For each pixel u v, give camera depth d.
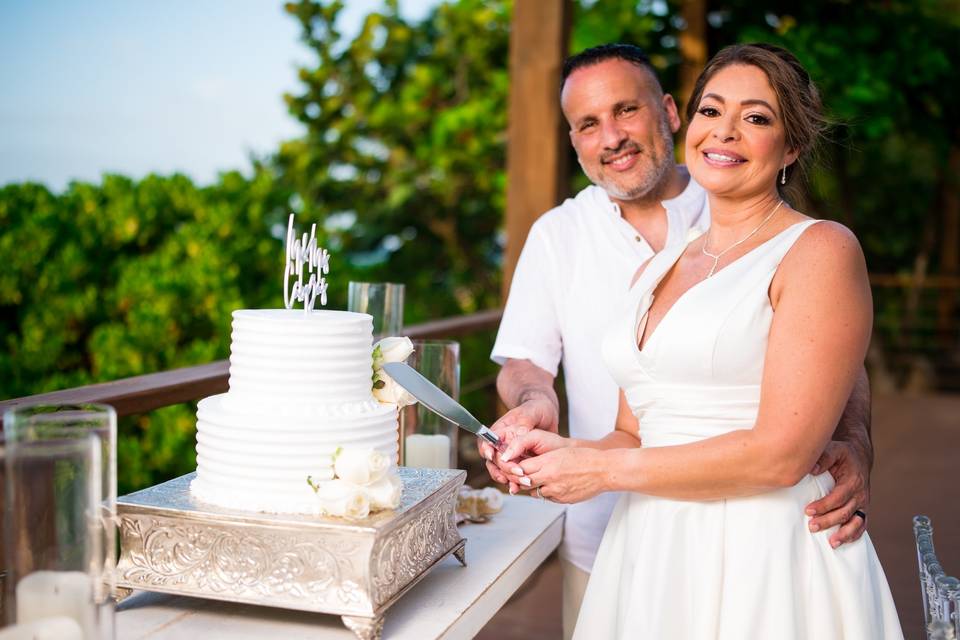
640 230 2.45
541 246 2.47
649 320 1.69
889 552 4.68
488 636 3.86
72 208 6.43
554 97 4.36
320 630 1.49
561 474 1.63
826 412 1.44
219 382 2.47
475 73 11.51
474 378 6.88
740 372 1.54
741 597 1.51
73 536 1.21
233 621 1.52
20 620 1.20
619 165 2.35
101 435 1.24
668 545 1.58
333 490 1.45
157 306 5.88
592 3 7.28
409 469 1.84
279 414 1.53
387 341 1.76
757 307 1.51
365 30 11.67
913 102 7.34
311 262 1.66
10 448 1.20
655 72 2.41
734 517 1.55
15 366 6.02
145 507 1.52
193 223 6.40
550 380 2.47
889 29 6.56
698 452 1.51
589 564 2.36
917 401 9.83
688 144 1.66
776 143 1.59
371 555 1.43
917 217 12.80
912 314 11.47
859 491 1.65
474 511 2.15
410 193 11.45
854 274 1.48
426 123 11.68
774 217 1.62
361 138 11.94
